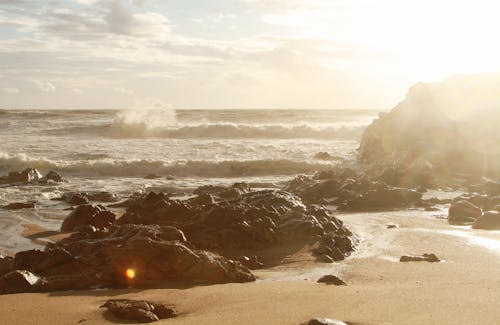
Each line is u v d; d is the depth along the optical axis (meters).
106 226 17.86
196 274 11.45
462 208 19.64
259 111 101.81
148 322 8.66
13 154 37.38
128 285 11.19
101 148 45.66
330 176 29.81
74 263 12.13
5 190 28.09
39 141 51.59
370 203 22.80
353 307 8.94
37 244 16.14
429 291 9.87
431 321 8.00
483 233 16.47
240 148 45.62
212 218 15.27
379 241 15.62
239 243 14.62
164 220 16.16
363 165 36.66
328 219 16.58
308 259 13.46
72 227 17.95
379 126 39.97
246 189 23.67
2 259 12.83
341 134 55.97
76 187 29.47
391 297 9.48
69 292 10.62
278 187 29.45
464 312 8.43
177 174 35.22
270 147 46.31
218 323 8.34
